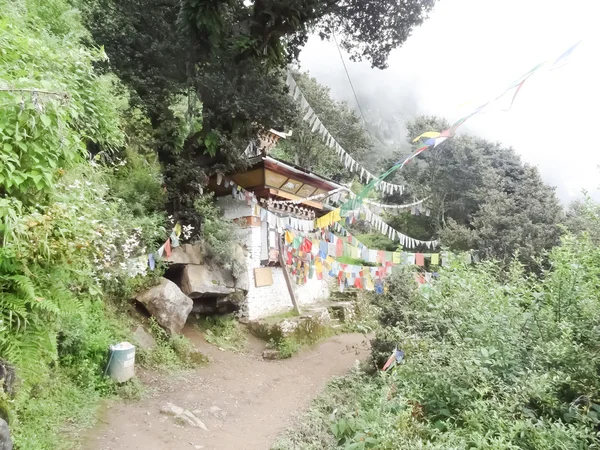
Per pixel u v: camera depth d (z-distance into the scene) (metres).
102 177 6.43
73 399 4.82
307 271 13.06
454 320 5.39
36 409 4.10
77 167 4.15
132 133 9.16
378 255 10.85
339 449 4.41
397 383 5.04
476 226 18.31
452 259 6.90
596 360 3.80
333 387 7.39
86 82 4.45
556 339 4.31
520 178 21.39
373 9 11.30
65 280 3.60
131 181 8.53
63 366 5.08
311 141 20.25
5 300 2.96
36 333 3.23
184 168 9.34
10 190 3.02
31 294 2.92
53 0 6.64
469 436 3.66
